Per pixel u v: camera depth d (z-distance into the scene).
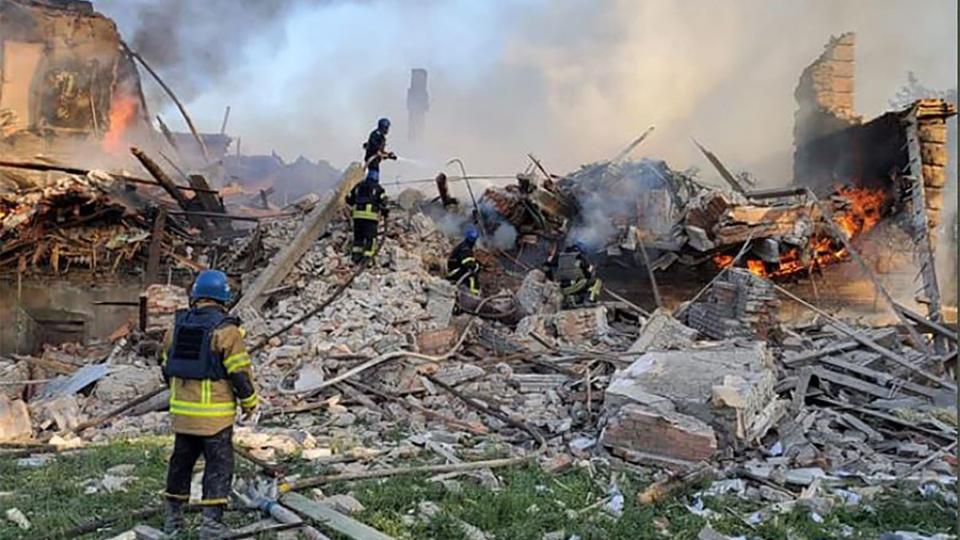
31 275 14.09
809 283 16.94
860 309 17.09
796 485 6.73
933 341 12.66
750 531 5.55
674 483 6.41
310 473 6.47
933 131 17.45
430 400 9.43
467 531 5.28
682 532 5.51
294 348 10.30
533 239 16.88
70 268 14.27
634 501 6.12
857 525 5.75
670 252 16.25
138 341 11.09
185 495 5.07
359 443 7.68
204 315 5.00
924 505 6.15
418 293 12.36
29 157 19.44
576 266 14.27
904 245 17.75
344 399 9.37
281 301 12.04
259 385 9.64
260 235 14.38
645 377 8.30
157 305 11.41
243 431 7.93
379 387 9.68
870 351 10.77
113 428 8.36
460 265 13.62
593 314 12.36
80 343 13.66
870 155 19.31
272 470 6.34
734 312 12.30
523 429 8.52
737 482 6.68
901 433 8.62
